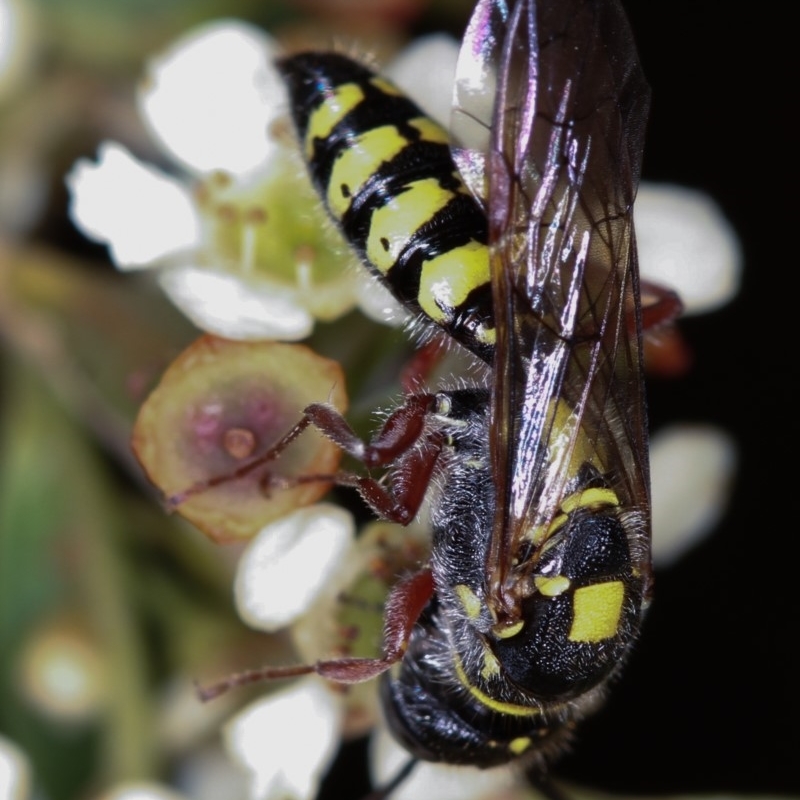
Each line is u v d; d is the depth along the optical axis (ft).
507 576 0.24
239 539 0.24
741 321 0.30
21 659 0.26
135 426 0.24
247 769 0.25
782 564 0.29
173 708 0.26
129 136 0.27
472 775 0.25
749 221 0.30
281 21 0.28
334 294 0.25
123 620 0.26
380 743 0.25
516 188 0.24
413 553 0.25
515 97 0.24
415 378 0.25
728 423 0.29
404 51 0.27
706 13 0.30
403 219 0.24
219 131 0.25
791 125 0.30
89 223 0.25
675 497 0.26
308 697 0.25
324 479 0.24
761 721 0.29
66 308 0.26
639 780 0.29
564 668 0.24
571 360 0.24
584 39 0.24
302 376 0.24
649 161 0.30
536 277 0.24
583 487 0.24
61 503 0.26
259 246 0.25
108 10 0.27
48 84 0.27
